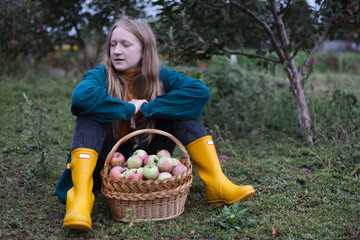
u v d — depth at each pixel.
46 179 2.79
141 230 2.06
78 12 4.25
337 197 2.44
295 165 3.18
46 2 4.23
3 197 2.45
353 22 3.91
